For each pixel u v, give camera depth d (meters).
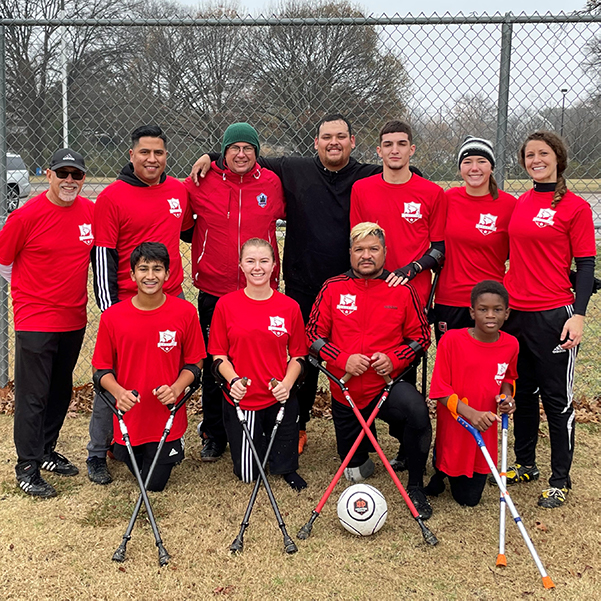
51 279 3.40
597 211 5.98
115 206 3.51
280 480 3.69
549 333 3.29
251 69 6.99
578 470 3.77
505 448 3.15
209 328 3.96
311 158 3.95
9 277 3.48
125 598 2.54
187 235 4.16
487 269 3.62
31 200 3.41
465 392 3.28
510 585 2.64
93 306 7.38
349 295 3.49
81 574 2.69
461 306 3.66
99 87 7.12
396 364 3.38
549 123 4.59
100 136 6.40
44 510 3.25
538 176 3.26
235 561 2.80
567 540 2.99
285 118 6.50
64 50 6.27
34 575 2.67
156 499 3.42
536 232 3.25
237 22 4.30
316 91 6.26
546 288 3.29
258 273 3.49
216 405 3.93
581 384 5.09
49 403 3.66
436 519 3.21
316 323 3.57
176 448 3.52
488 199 3.57
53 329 3.43
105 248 3.51
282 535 3.03
